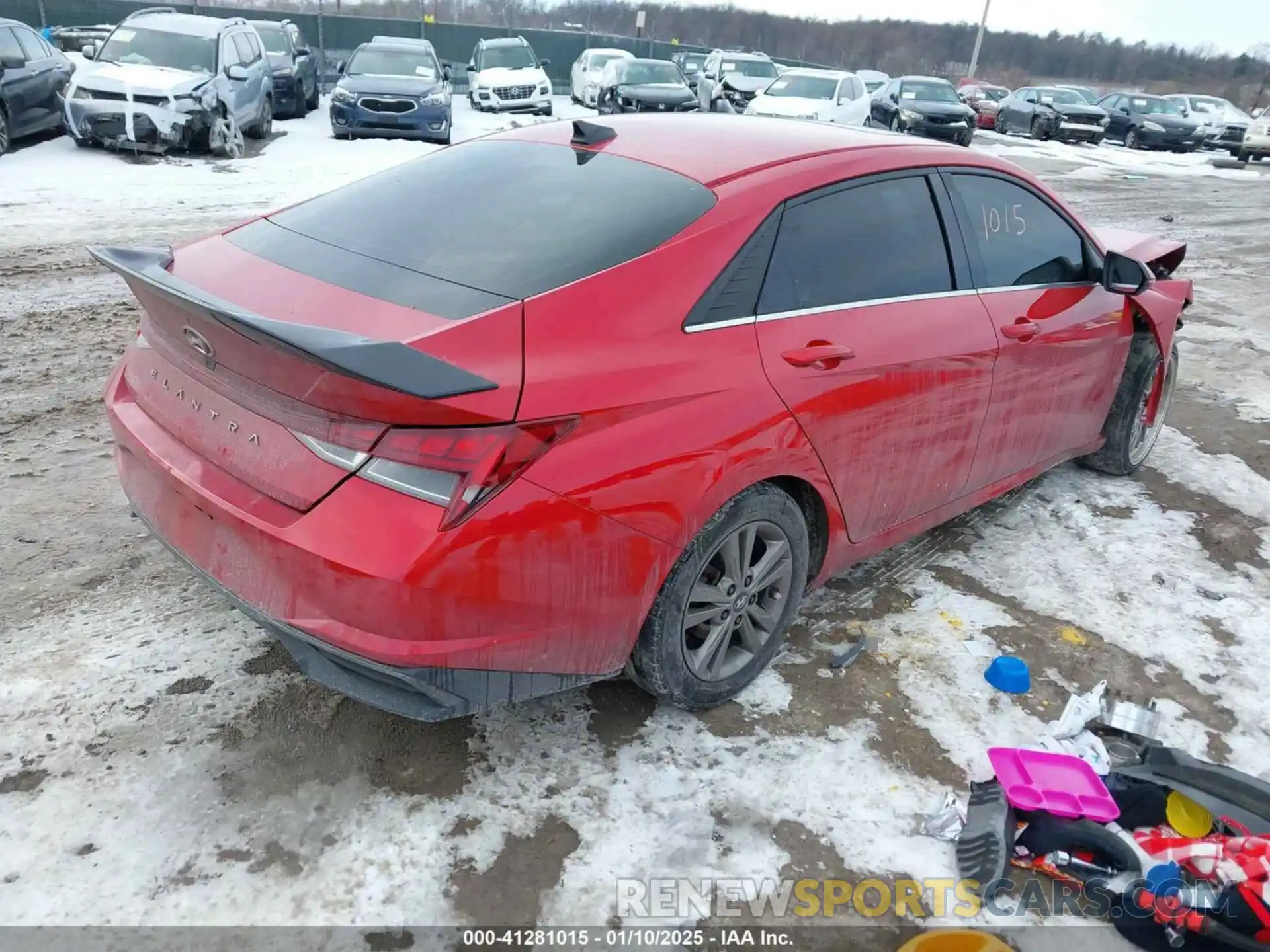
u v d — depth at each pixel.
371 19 26.66
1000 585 3.75
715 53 25.20
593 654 2.42
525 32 29.28
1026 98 27.75
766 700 2.95
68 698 2.70
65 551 3.44
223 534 2.31
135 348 2.82
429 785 2.52
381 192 2.98
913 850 2.44
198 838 2.30
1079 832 2.39
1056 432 4.07
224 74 12.59
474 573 2.09
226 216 9.08
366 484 2.08
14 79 11.28
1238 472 5.03
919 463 3.27
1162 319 4.43
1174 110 26.98
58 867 2.20
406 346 2.03
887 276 3.07
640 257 2.47
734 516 2.62
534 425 2.12
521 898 2.22
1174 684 3.21
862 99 18.98
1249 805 2.44
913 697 3.03
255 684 2.83
